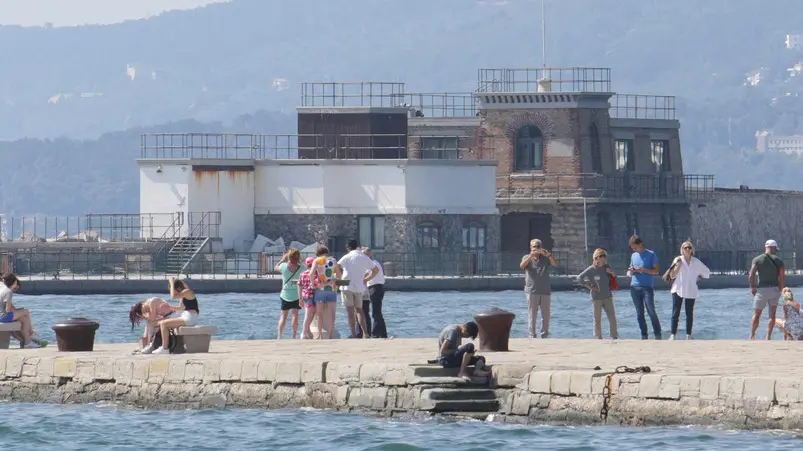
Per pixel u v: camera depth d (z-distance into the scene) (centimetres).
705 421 6931
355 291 9781
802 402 6744
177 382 8012
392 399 7575
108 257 19388
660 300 18012
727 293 19538
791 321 9488
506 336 8469
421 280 18925
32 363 8362
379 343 9125
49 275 19075
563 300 17688
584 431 7050
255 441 7081
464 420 7406
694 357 8000
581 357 8006
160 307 8594
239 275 19150
